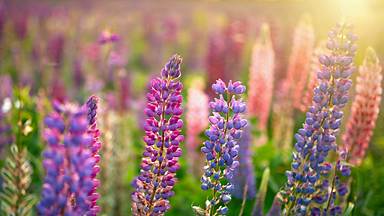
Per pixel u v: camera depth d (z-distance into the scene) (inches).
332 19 170.7
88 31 272.4
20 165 51.2
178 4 504.4
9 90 88.4
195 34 237.3
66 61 174.7
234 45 136.9
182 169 87.9
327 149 52.7
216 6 482.0
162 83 50.2
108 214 74.4
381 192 76.1
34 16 295.0
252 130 90.7
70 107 41.3
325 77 52.9
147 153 51.1
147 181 51.3
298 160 53.2
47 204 41.5
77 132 40.9
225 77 109.7
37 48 168.1
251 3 506.6
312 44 90.7
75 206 42.8
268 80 95.7
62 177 41.3
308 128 53.0
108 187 74.4
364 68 64.9
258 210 56.0
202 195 76.5
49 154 40.9
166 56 237.8
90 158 44.6
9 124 82.0
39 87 138.5
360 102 64.9
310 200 53.0
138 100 132.5
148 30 263.6
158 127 50.6
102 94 116.3
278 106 96.7
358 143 65.2
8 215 51.0
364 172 77.3
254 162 83.8
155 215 51.5
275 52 117.3
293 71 91.6
